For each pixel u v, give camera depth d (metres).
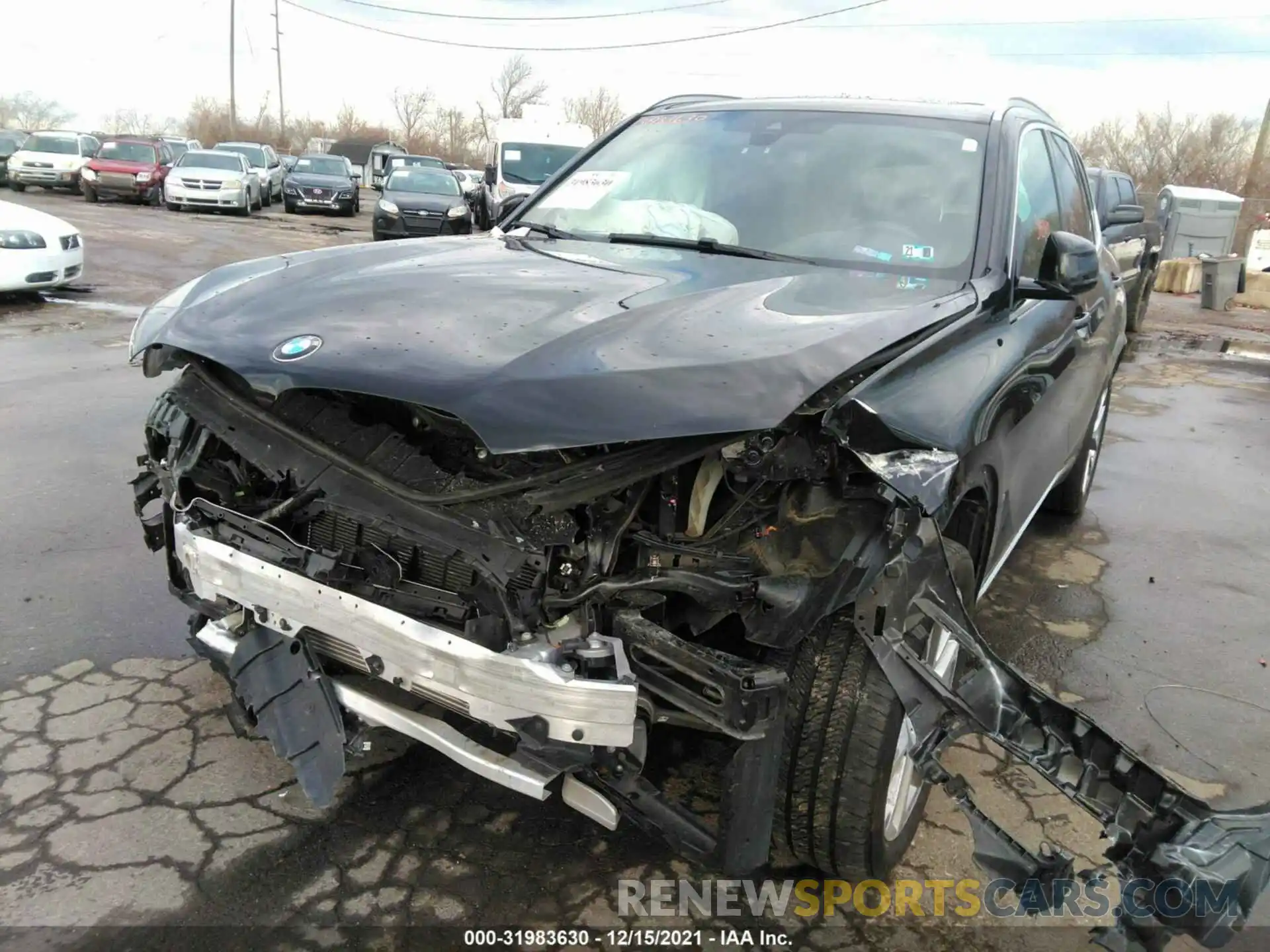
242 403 2.56
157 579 4.14
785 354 2.19
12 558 4.24
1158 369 11.42
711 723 2.11
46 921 2.34
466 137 66.44
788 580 2.14
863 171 3.47
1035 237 3.62
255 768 2.96
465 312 2.46
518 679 2.07
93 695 3.28
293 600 2.35
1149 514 5.97
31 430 6.07
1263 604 4.68
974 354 2.66
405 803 2.85
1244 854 2.05
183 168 23.09
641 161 3.88
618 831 2.79
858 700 2.28
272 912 2.42
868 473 2.17
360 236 20.53
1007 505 3.12
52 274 10.64
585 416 2.02
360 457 2.40
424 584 2.29
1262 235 20.77
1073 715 2.18
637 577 2.21
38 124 71.88
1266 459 7.42
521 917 2.46
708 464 2.28
